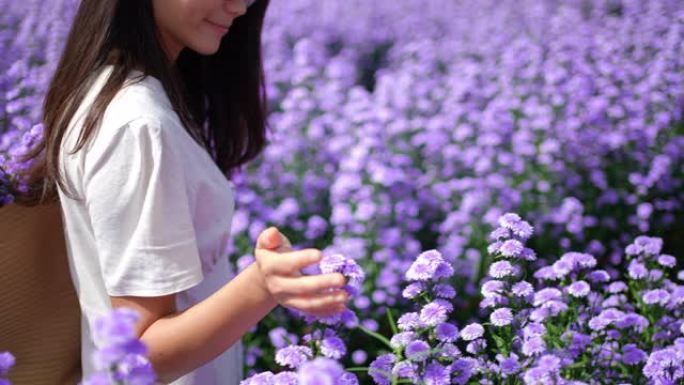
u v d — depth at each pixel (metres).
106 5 1.97
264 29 8.53
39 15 6.46
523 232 2.13
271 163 4.76
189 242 1.85
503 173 4.82
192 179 1.90
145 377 1.52
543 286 2.67
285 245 1.75
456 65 7.10
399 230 4.23
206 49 2.08
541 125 5.09
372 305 3.84
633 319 2.41
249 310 1.77
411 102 5.95
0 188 1.97
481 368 2.08
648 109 5.63
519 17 9.10
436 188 4.66
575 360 2.27
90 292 1.96
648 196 4.80
